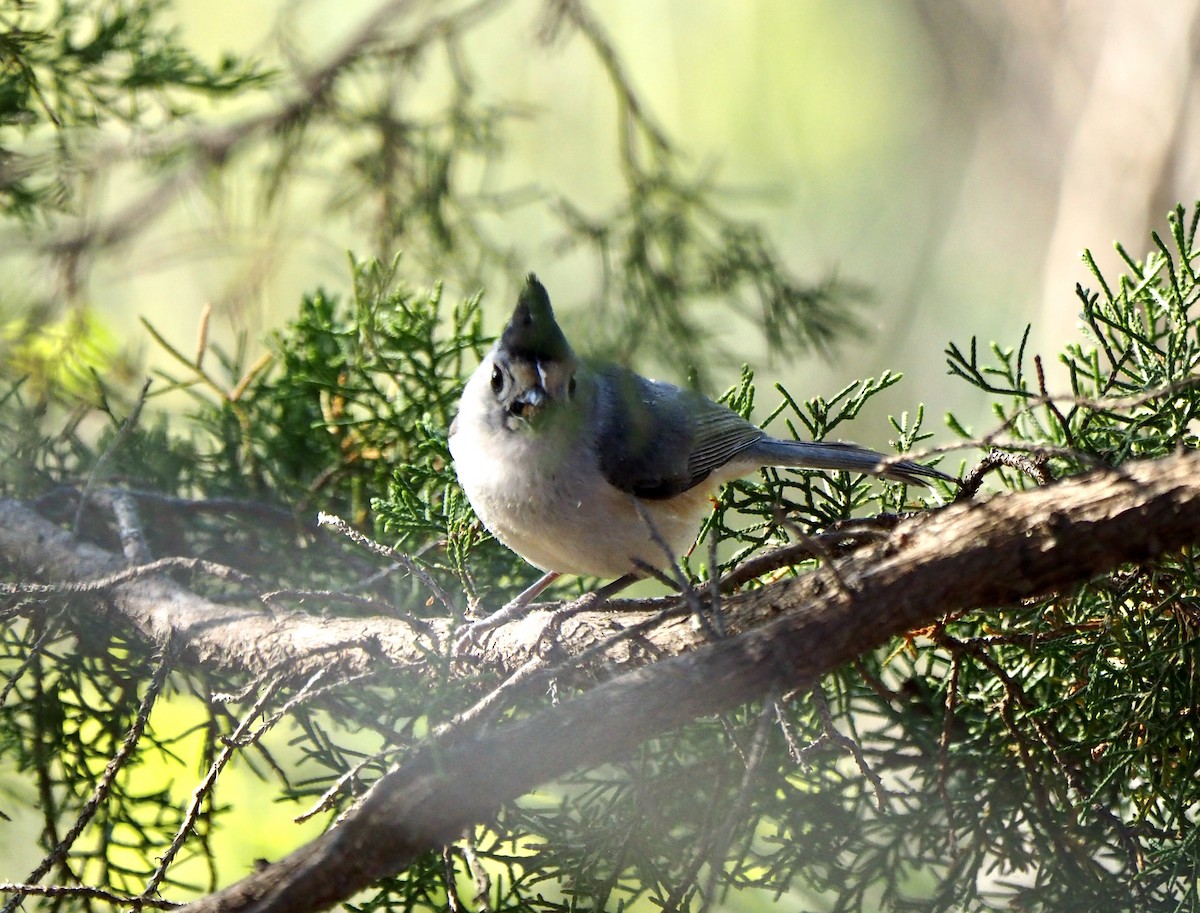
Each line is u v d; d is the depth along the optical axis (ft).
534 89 57.06
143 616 25.17
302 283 53.06
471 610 23.89
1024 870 23.82
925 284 67.97
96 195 40.24
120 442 27.45
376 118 41.93
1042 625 22.52
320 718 33.30
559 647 22.29
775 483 25.89
